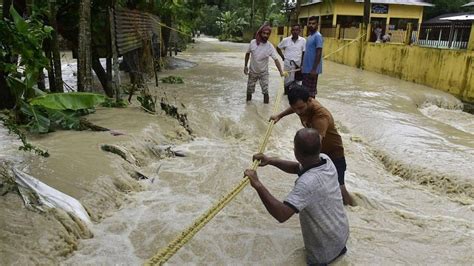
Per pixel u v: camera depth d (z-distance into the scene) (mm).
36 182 4070
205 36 60531
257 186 3125
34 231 3465
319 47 8672
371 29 18344
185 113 7965
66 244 3512
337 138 4594
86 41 7387
